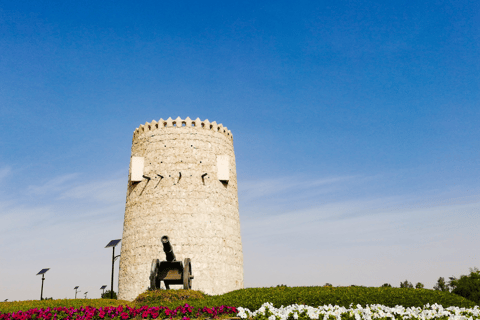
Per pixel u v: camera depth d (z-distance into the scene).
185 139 44.78
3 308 23.80
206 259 40.53
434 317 20.00
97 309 21.59
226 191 45.09
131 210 44.19
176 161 43.72
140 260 41.03
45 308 22.92
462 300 27.14
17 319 19.50
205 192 43.06
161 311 21.47
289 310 19.17
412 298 26.22
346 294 26.70
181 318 20.67
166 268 31.75
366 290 28.44
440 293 28.50
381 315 19.14
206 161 44.56
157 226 41.44
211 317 20.86
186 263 31.38
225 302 25.42
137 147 47.06
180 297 27.81
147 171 44.47
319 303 24.94
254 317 19.12
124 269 42.31
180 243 40.53
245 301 25.33
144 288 39.69
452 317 19.17
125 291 41.19
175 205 41.91
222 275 41.09
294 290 29.39
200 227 41.53
